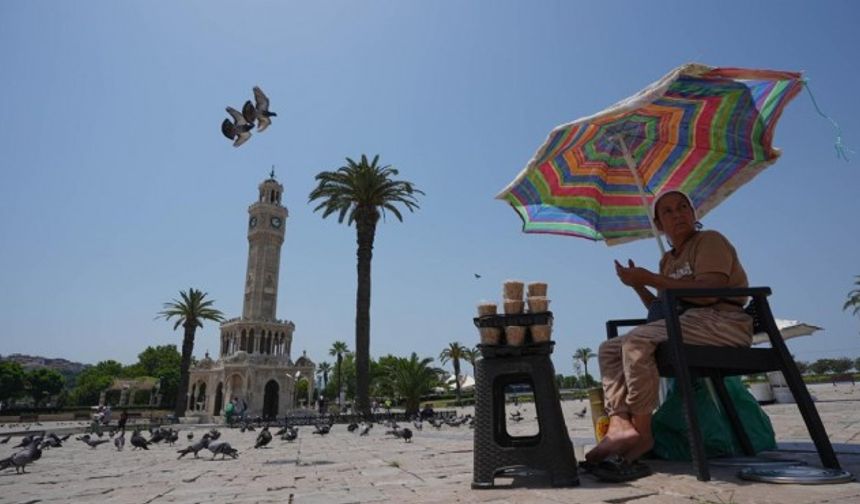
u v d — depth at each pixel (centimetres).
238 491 408
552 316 322
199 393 6231
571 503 242
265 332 6128
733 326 307
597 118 348
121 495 424
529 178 470
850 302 5084
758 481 260
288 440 1403
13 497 432
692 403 280
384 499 308
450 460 573
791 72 334
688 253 349
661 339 311
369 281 2741
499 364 321
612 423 318
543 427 301
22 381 9019
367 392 2589
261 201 6662
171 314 4319
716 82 358
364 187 2762
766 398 1523
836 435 551
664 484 270
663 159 482
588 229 532
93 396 10088
